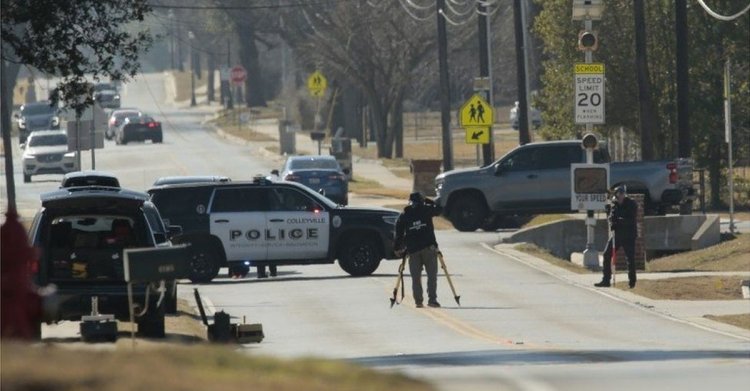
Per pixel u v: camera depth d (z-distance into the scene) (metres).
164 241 70.88
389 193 187.25
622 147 184.12
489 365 52.50
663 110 163.50
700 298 89.69
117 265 65.44
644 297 89.75
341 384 35.12
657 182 134.50
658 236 129.38
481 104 158.25
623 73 163.75
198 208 103.25
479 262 113.56
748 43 159.00
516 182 139.25
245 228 103.31
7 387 29.70
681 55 138.50
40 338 61.81
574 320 77.44
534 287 96.06
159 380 31.33
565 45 165.50
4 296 40.12
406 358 57.31
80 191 66.75
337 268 116.06
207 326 67.25
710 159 164.62
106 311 64.69
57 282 64.38
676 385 45.03
